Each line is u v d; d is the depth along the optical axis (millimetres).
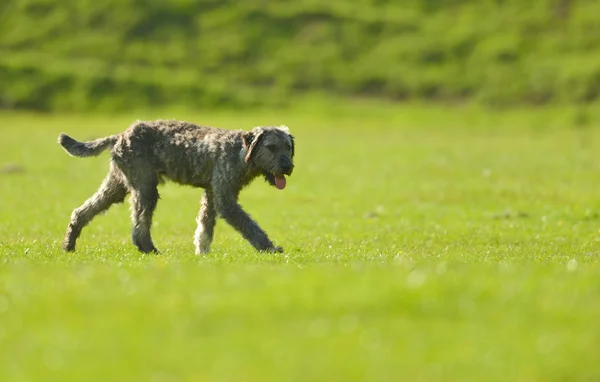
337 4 109438
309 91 91562
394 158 47156
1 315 9633
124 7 103125
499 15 105500
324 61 96500
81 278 11297
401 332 9117
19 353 8602
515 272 11609
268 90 91125
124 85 86875
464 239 21344
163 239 21031
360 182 36719
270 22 103812
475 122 80938
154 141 17031
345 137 63562
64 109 82938
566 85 87625
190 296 10203
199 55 96812
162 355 8539
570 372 8273
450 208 28531
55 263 13961
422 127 75812
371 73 94562
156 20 102188
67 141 17234
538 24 102375
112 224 24359
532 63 94312
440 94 90625
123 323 9320
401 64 96125
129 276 11492
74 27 99938
